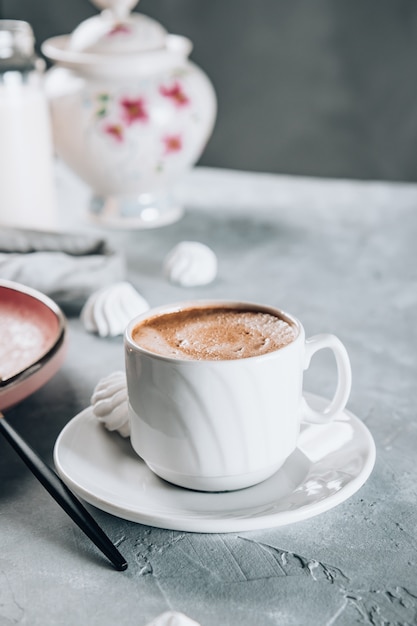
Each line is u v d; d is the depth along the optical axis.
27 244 0.87
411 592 0.54
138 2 1.82
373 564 0.55
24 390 0.65
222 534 0.57
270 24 1.79
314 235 1.00
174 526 0.55
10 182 0.98
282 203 1.09
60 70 1.01
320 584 0.54
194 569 0.55
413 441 0.65
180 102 0.99
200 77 1.03
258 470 0.58
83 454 0.61
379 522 0.58
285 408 0.57
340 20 1.76
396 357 0.76
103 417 0.63
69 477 0.58
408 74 1.78
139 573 0.55
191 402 0.56
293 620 0.52
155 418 0.57
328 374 0.74
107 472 0.60
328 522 0.58
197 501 0.58
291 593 0.54
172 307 0.63
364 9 1.74
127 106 0.97
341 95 1.83
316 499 0.57
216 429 0.56
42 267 0.83
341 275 0.91
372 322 0.82
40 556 0.56
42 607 0.53
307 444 0.62
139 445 0.59
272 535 0.57
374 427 0.67
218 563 0.55
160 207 1.04
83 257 0.86
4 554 0.56
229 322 0.61
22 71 0.97
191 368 0.55
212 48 1.83
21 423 0.68
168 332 0.60
